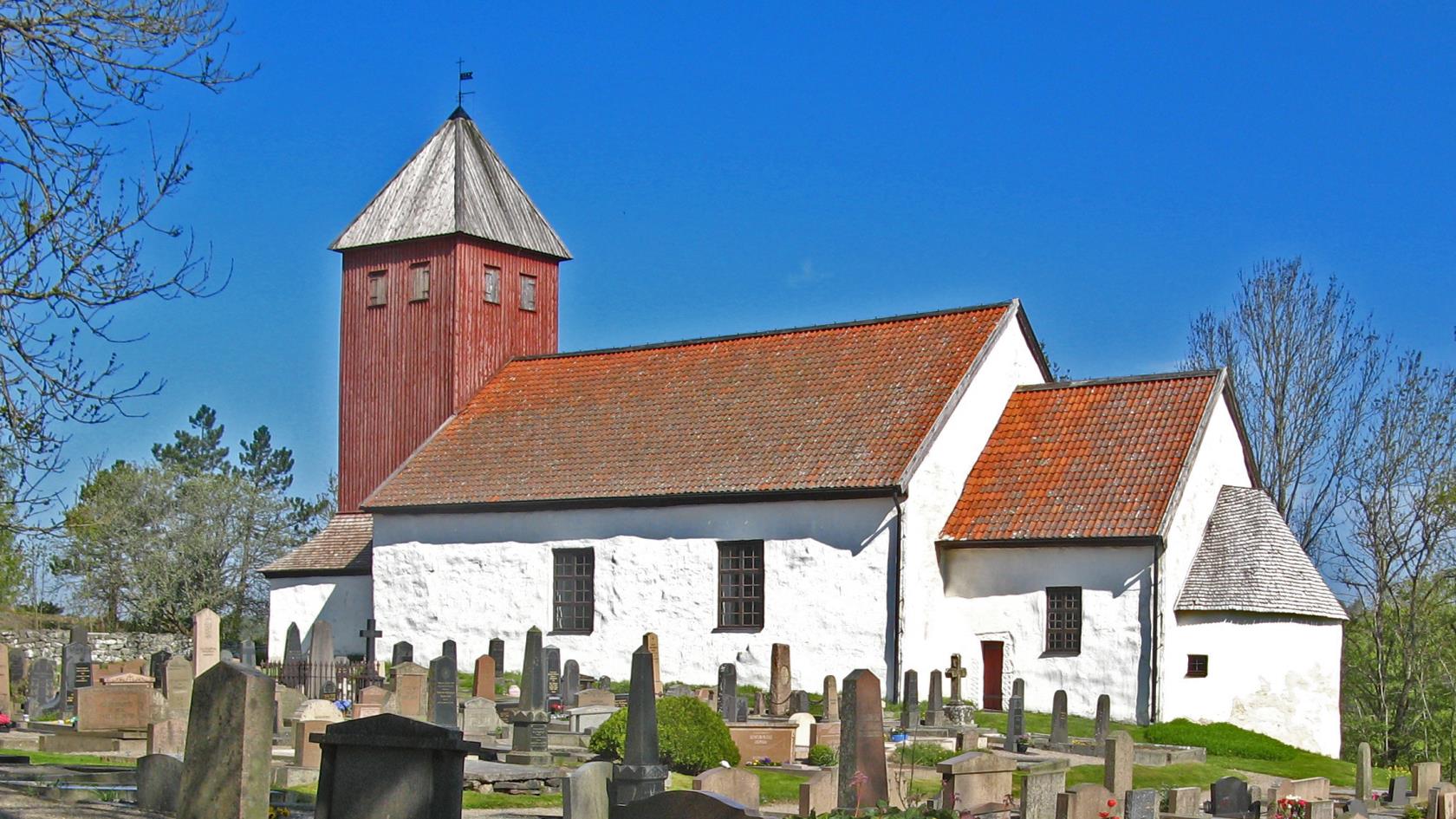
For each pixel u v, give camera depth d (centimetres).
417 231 5381
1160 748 3488
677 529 4419
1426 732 5969
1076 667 3988
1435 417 5950
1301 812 2689
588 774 1958
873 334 4719
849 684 2262
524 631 4650
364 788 1623
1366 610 6156
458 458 4956
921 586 4116
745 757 3016
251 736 1630
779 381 4684
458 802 1575
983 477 4303
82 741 2778
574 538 4594
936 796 2522
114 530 6650
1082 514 4034
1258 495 4197
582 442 4791
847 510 4159
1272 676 3950
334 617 5188
